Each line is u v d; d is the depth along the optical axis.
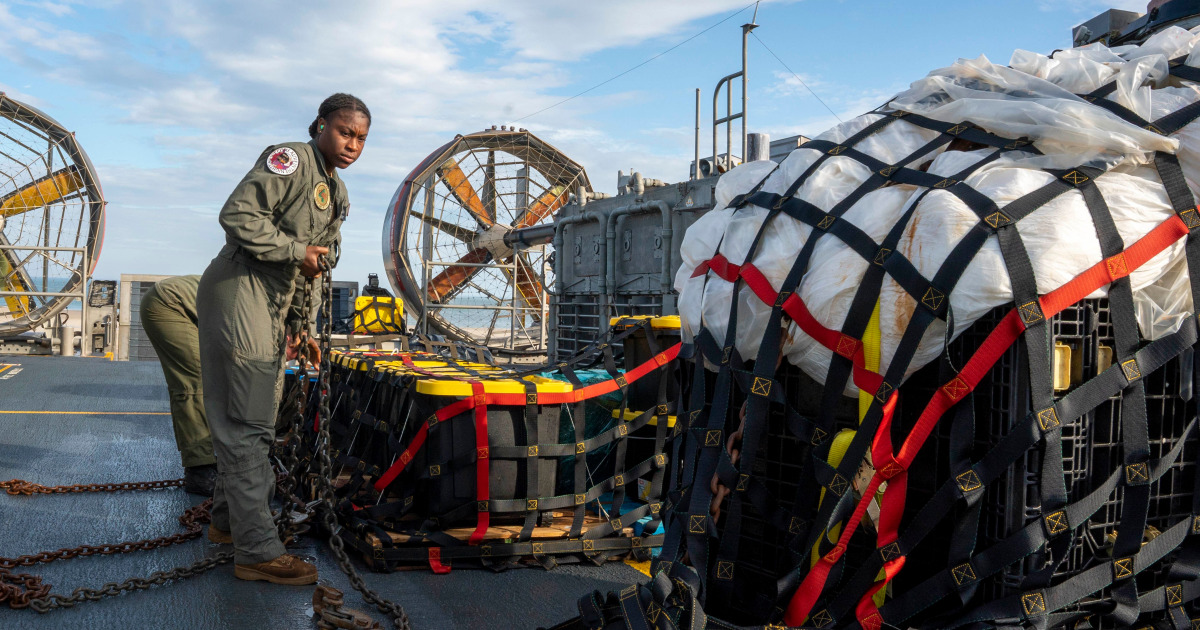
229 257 3.17
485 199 22.81
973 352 1.96
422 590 3.23
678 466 2.75
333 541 2.98
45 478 4.82
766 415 2.19
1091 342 2.00
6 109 19.16
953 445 1.93
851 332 2.06
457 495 3.58
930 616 2.05
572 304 15.85
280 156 3.08
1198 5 2.92
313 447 4.79
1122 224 1.95
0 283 20.08
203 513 4.05
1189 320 2.04
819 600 2.14
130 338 23.25
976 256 1.88
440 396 3.61
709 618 2.11
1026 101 2.14
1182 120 2.07
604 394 3.85
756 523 2.38
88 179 20.53
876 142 2.35
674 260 12.51
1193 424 2.11
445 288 22.22
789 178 2.42
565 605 3.08
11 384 8.95
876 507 2.13
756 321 2.32
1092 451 2.01
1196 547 2.18
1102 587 1.98
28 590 2.94
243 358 3.17
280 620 2.84
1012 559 1.86
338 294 21.98
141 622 2.78
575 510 3.76
